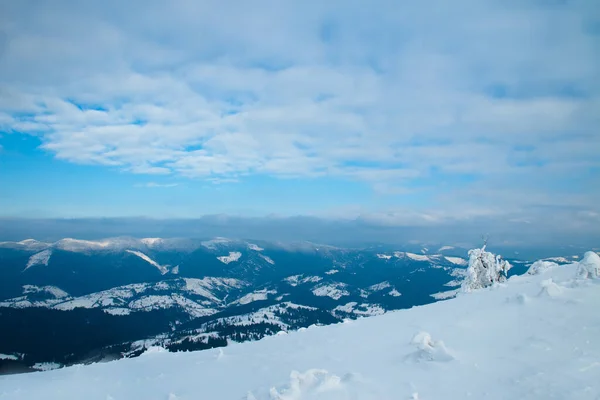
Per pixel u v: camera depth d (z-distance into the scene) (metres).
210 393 9.38
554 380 7.18
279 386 8.43
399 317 14.98
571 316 10.62
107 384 11.38
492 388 7.27
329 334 14.33
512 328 10.60
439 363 8.88
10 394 10.86
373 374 8.83
